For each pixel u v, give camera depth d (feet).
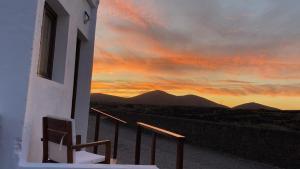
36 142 11.19
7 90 9.34
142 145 37.52
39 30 10.03
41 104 11.76
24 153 9.44
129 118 60.64
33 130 10.75
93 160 11.48
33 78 10.00
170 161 28.50
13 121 9.29
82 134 22.47
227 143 38.58
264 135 33.81
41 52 13.65
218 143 40.04
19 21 9.47
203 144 42.50
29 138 10.09
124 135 46.52
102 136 42.45
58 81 15.17
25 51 9.45
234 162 31.86
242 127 36.86
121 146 34.76
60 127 10.61
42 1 10.25
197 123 44.16
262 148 33.73
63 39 15.33
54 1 13.60
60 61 15.26
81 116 22.58
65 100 15.49
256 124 51.01
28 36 9.48
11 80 9.37
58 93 14.19
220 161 31.76
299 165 29.25
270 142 32.94
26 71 9.43
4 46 9.41
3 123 9.26
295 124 47.47
